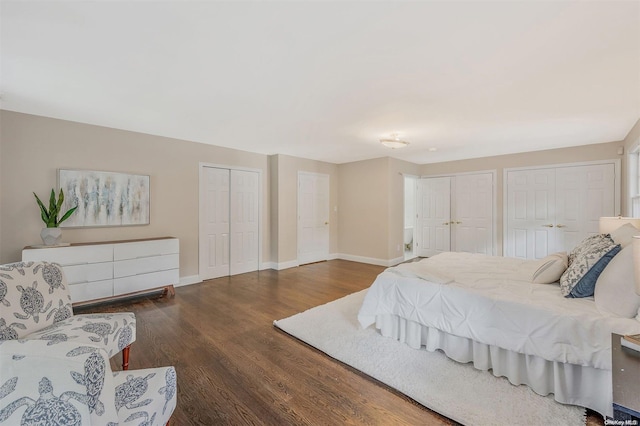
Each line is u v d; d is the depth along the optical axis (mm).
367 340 2422
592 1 1370
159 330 2680
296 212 5602
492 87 2371
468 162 5770
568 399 1613
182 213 4207
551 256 2365
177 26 1592
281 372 1994
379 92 2484
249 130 3697
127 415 977
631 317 1497
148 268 3531
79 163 3342
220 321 2900
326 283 4352
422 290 2229
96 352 762
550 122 3314
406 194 6727
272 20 1541
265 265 5332
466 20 1529
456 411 1564
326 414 1579
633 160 3779
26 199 3020
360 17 1514
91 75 2172
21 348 701
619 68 2033
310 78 2221
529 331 1719
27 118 3027
